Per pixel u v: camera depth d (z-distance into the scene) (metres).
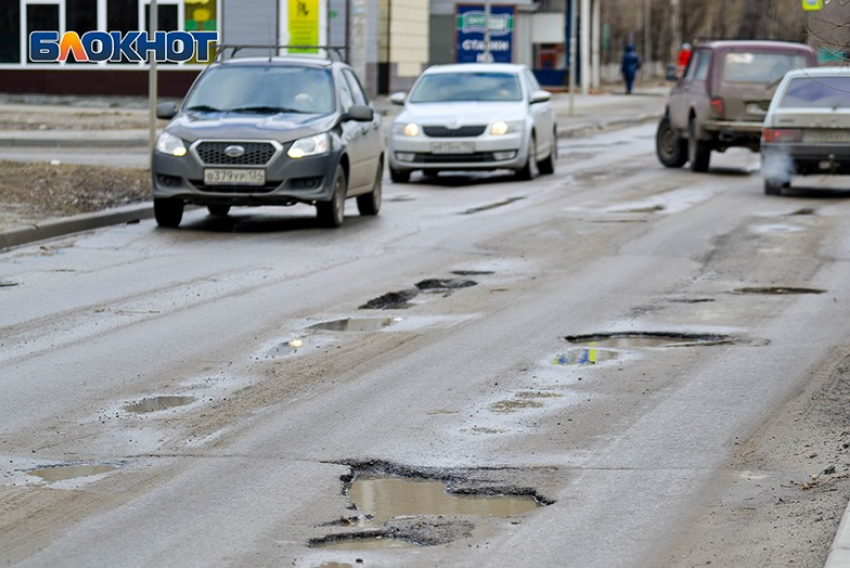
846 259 23.39
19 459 11.58
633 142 56.53
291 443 12.12
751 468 11.40
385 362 15.43
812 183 38.19
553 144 42.00
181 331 17.08
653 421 12.94
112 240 25.83
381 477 11.25
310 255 23.91
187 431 12.49
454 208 31.70
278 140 26.88
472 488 10.92
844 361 15.43
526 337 16.91
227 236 26.53
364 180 29.50
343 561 9.22
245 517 10.13
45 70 66.06
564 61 108.06
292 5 62.25
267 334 16.95
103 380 14.46
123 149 46.44
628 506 10.41
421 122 38.31
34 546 9.49
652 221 28.84
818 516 9.96
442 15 91.00
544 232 27.06
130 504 10.41
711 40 48.28
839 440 12.09
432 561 9.21
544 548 9.48
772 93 40.47
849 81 34.16
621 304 19.20
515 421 12.94
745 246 24.98
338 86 29.05
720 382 14.50
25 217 26.98
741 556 9.25
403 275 21.70
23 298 19.41
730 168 43.75
